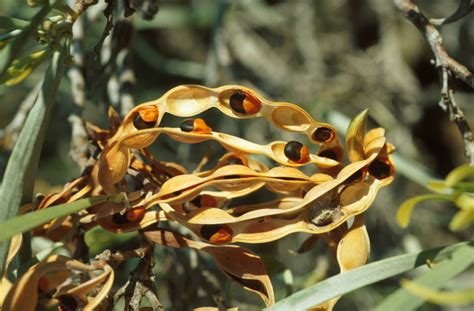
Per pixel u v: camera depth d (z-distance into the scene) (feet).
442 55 1.20
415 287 0.93
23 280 1.05
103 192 1.16
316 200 1.12
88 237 1.35
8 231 1.00
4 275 1.10
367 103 2.60
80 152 1.45
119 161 1.11
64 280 1.07
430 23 1.21
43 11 1.06
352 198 1.12
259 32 2.80
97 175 1.14
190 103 1.13
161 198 1.11
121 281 1.79
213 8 2.31
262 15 2.61
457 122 1.19
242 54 2.54
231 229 1.12
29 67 1.11
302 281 1.70
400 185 2.41
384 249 2.36
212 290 1.48
